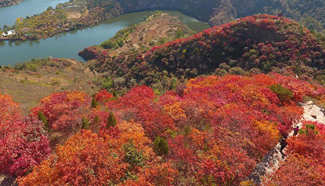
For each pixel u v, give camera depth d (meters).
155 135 23.06
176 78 91.44
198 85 37.44
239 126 21.09
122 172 16.47
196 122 25.34
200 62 93.94
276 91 28.92
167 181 15.84
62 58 145.75
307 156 17.14
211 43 95.31
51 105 27.55
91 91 86.81
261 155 18.92
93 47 161.25
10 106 28.91
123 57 122.25
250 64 83.56
